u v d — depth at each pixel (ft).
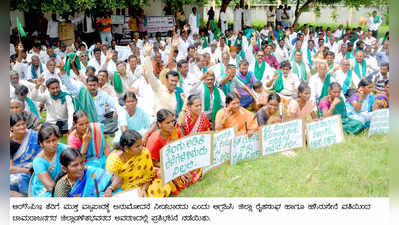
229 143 14.46
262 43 35.12
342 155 15.16
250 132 14.97
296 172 14.20
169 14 44.86
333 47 35.91
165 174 12.32
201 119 14.98
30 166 12.74
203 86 17.76
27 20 35.88
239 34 38.55
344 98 19.13
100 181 11.85
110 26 37.63
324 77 19.74
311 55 30.01
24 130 12.61
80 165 11.30
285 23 49.98
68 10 31.86
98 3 32.91
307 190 13.12
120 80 22.00
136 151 11.48
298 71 24.22
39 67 24.66
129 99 14.97
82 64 25.13
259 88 20.51
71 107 18.02
